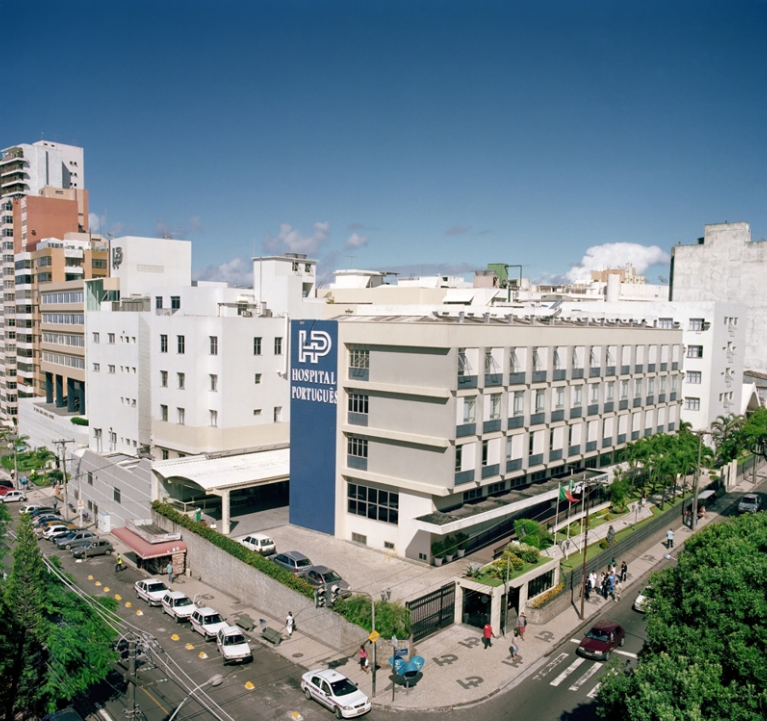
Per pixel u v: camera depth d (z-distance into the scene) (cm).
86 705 3144
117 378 7475
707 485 6912
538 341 5050
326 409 5072
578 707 3042
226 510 5125
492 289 7575
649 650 2489
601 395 5809
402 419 4600
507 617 3847
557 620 3981
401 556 4594
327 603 3600
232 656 3497
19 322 11675
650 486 6512
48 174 14425
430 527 4066
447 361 4331
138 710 3073
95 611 3297
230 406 6275
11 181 14038
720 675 2050
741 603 2173
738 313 8356
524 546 4184
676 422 7112
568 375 5391
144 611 4253
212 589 4656
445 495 4328
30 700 2791
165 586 4512
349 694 3050
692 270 10381
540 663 3453
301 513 5303
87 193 12975
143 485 5697
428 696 3145
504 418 4738
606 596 4366
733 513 6425
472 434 4494
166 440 6600
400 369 4616
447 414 4334
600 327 5775
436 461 4384
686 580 2436
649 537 5372
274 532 5194
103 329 7694
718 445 7444
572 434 5556
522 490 5025
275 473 5509
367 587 4050
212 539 4716
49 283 9975
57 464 8644
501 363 4719
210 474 5353
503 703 3088
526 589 3941
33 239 11831
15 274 11862
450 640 3703
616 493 5709
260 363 6469
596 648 3494
